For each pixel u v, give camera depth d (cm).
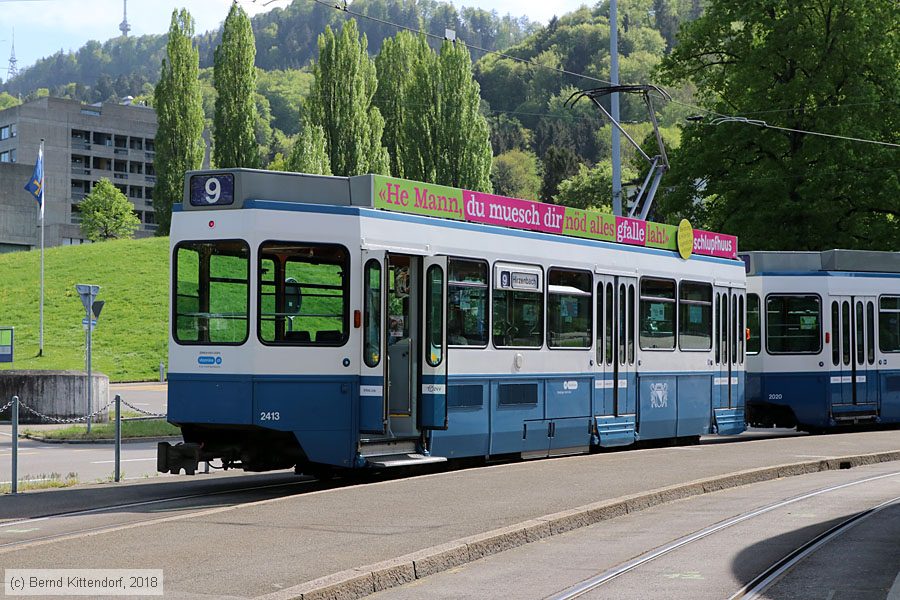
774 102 4106
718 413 2362
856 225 4056
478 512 1204
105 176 14062
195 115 9300
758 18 4172
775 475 1702
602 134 16000
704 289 2331
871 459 1944
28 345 5341
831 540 1133
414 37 10650
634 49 17338
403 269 1628
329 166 8625
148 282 6438
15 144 13538
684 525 1232
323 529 1092
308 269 1512
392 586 898
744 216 4112
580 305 1955
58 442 2594
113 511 1362
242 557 947
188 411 1503
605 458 1823
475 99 9562
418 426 1612
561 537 1151
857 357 2683
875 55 4034
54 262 6931
